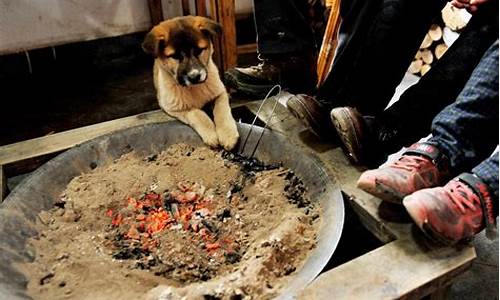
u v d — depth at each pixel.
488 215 1.08
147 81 2.66
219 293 1.04
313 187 1.37
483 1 1.16
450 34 2.45
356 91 1.46
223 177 1.48
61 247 1.23
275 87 1.84
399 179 1.16
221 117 1.63
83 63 2.79
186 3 2.56
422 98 1.34
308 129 1.58
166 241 1.26
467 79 1.26
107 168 1.51
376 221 1.21
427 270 1.04
